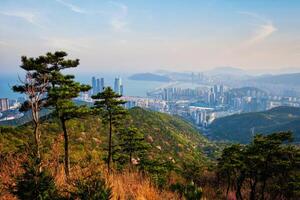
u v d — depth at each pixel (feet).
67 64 66.59
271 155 91.97
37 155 17.38
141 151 109.50
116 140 205.16
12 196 17.71
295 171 94.63
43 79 61.41
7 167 21.15
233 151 108.88
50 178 15.33
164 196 21.90
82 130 195.72
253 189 94.17
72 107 67.00
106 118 99.40
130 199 20.16
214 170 127.44
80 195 14.20
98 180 14.76
